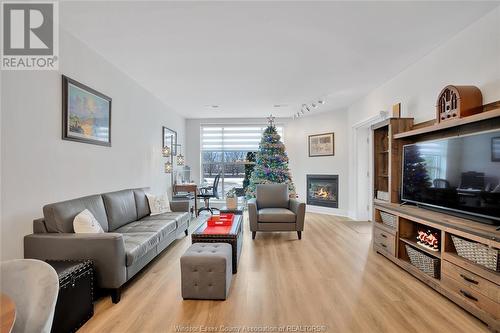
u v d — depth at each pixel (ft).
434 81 9.98
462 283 6.81
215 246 8.46
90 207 8.96
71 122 8.89
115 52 10.24
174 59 10.91
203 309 6.93
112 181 11.62
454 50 8.98
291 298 7.48
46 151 7.96
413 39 9.18
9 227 6.83
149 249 9.00
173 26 8.32
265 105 18.89
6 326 2.48
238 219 11.61
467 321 6.32
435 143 8.81
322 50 10.03
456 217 7.97
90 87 9.93
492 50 7.54
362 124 16.80
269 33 8.75
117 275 7.17
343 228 15.89
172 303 7.25
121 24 8.19
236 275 9.09
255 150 23.73
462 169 7.68
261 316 6.60
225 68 11.87
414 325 6.18
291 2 7.08
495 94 7.48
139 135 14.35
